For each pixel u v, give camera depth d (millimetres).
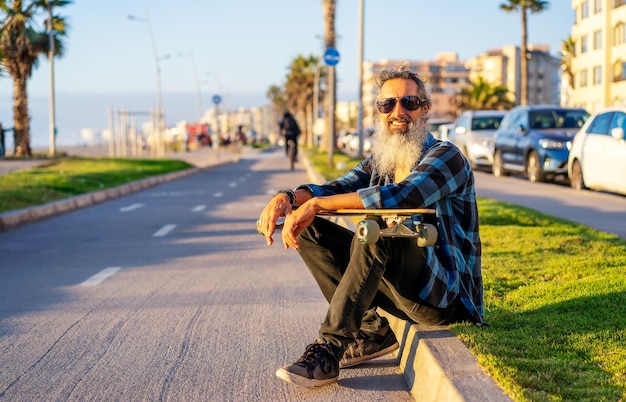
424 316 4293
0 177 22016
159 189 22906
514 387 3447
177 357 4992
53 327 5922
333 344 4172
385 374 4512
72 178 22141
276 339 5402
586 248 8039
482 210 11406
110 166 30531
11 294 7340
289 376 4098
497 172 22984
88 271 8602
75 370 4762
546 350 4062
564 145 19281
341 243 4402
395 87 4367
